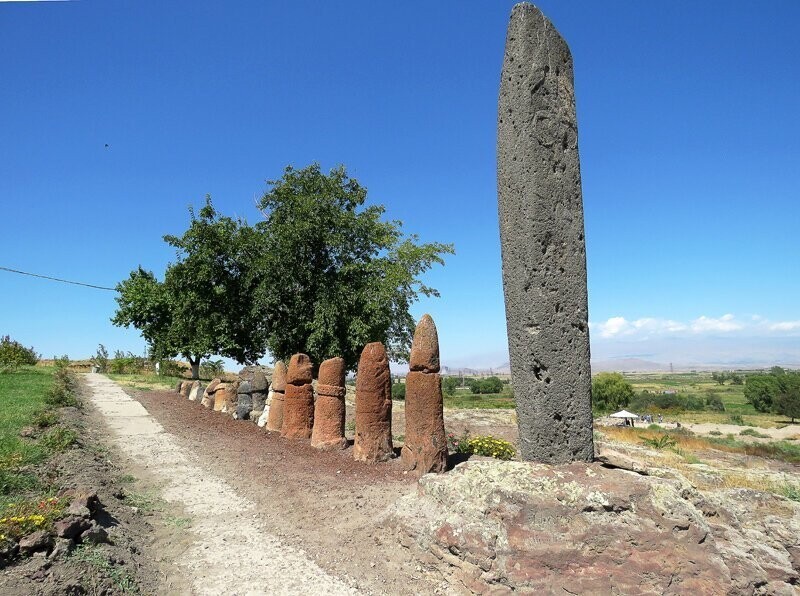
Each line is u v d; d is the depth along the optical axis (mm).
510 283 6047
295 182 23797
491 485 5312
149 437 12484
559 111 5977
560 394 5707
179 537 6250
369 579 5188
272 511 7211
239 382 17141
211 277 23406
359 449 9961
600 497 4883
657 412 63500
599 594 4461
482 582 4785
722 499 6723
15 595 3934
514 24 6125
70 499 5703
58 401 14805
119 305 38906
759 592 4656
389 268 22391
